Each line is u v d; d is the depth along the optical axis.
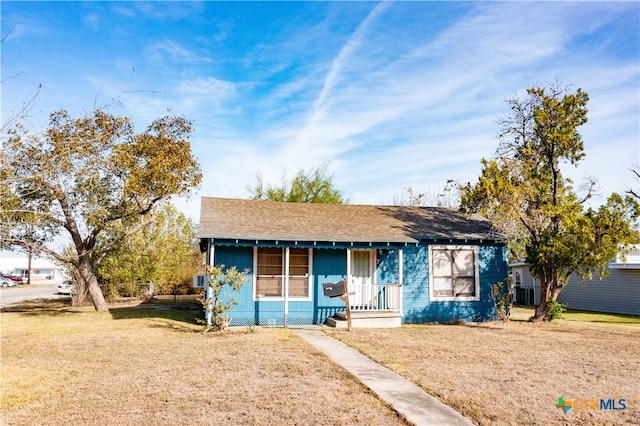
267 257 16.48
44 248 19.78
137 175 20.08
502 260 18.50
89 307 24.88
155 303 27.56
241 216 17.75
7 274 71.56
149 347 11.60
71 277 26.27
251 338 12.93
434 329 15.30
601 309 24.83
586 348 11.84
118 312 21.16
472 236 18.08
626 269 23.19
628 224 16.02
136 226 23.03
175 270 31.86
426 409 6.73
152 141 20.58
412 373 8.85
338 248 16.39
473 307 17.91
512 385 8.06
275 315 16.06
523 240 19.52
